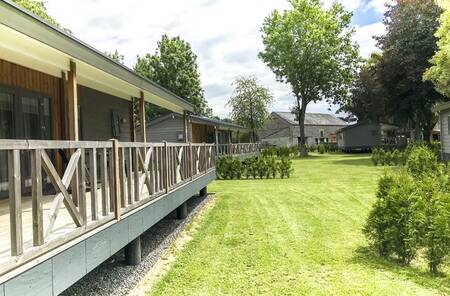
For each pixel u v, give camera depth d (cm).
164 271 509
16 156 235
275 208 942
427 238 462
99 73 613
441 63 1588
